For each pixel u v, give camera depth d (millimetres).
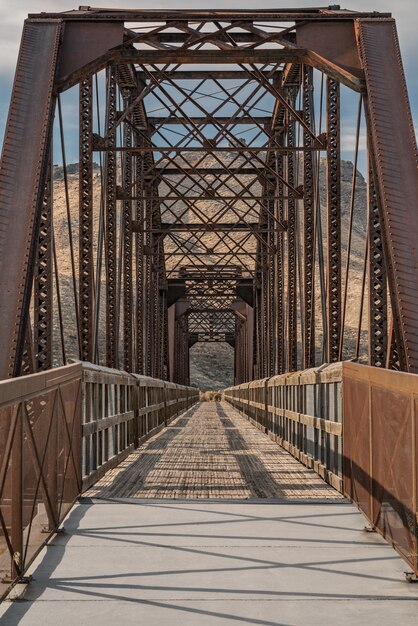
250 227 31766
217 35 12523
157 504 7562
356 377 7402
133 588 4707
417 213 9625
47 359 10539
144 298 29766
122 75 22625
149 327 32688
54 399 6129
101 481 9383
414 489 5000
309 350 19109
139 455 13156
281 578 4930
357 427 7336
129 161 24234
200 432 20859
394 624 4074
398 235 9477
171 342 55438
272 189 31266
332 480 8914
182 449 14516
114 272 18578
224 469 10828
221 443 16266
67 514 6953
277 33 12094
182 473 10297
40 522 5520
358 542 5930
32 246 9281
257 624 4066
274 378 17562
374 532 6281
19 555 4777
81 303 15055
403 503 5332
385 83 10750
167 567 5188
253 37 15961
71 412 7242
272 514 7039
